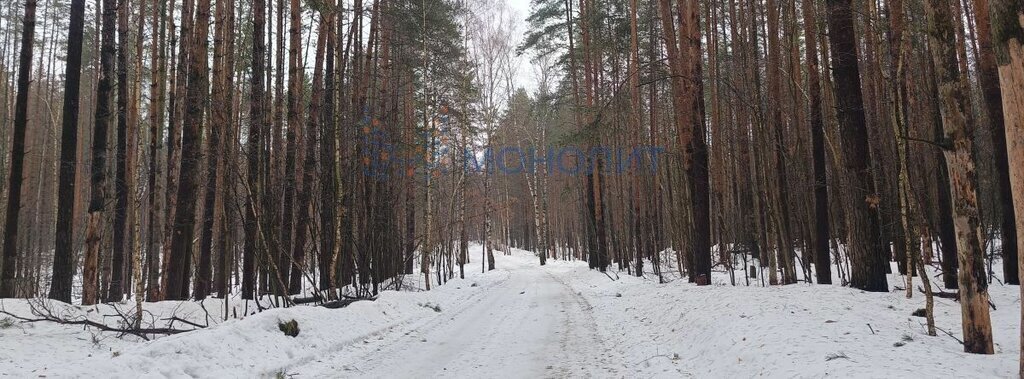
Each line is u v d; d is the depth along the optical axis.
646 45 23.86
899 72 8.18
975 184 5.91
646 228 25.45
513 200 43.03
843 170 11.44
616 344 9.16
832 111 14.48
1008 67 4.38
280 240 13.87
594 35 24.91
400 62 20.94
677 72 16.03
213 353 7.00
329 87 15.70
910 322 7.92
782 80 16.19
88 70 23.64
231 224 13.95
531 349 8.88
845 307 8.85
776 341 6.59
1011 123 4.42
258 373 6.98
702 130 14.52
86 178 27.11
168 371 6.25
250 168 13.03
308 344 8.64
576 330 10.73
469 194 33.69
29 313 9.32
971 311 5.84
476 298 17.94
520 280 25.52
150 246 15.99
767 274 18.67
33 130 29.03
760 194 15.04
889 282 12.49
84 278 11.13
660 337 9.33
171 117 15.28
